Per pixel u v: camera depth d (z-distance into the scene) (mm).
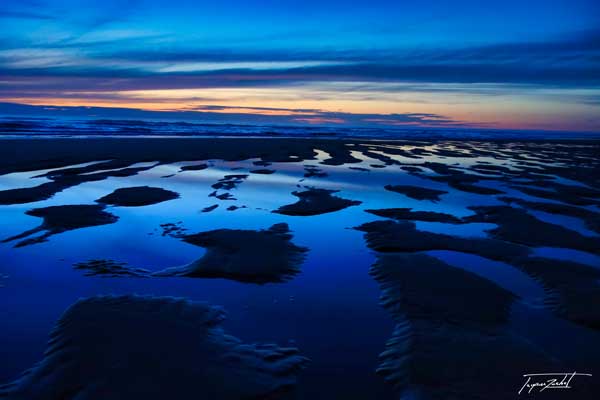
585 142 49344
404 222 9977
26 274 6289
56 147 20672
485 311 5355
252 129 52156
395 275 6484
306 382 3949
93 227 8695
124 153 20109
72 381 3670
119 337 4316
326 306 5559
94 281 6125
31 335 4582
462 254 7797
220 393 3637
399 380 3988
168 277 6363
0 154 17562
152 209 10367
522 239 8805
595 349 4578
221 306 5438
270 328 4930
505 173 19125
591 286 6219
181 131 41438
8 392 3584
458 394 3764
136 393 3529
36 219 9047
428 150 30969
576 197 13672
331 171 18078
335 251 7785
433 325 4969
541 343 4664
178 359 4020
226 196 12180
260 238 8211
